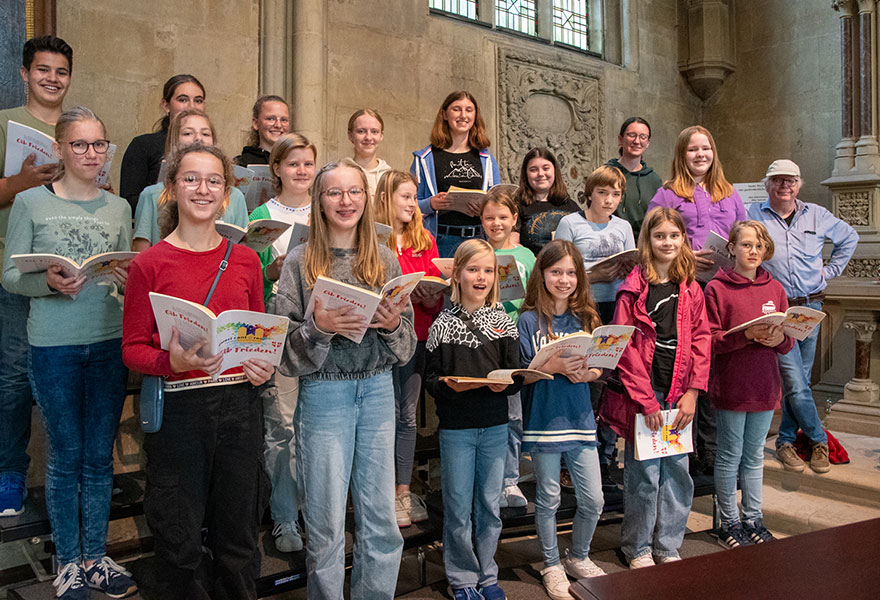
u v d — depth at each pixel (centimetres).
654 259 370
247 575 269
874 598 141
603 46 845
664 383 359
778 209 507
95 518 284
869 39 683
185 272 255
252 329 240
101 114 496
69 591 274
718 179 443
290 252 282
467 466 317
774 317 355
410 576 366
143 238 305
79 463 283
